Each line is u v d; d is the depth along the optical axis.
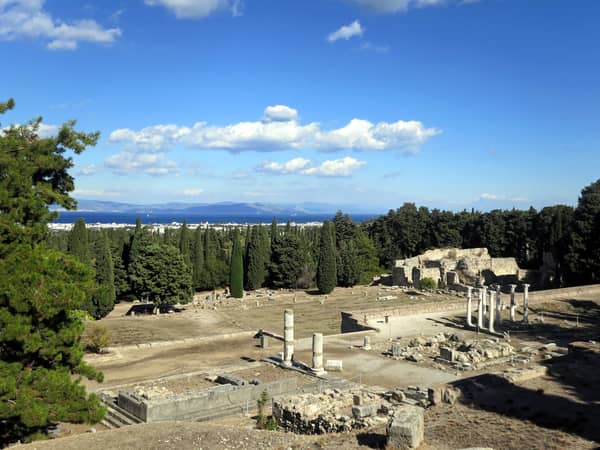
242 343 47.59
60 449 16.12
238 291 83.94
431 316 57.91
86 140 29.91
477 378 22.31
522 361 36.69
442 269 84.94
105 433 17.88
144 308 74.56
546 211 96.44
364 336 47.81
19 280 19.31
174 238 103.81
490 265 86.06
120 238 95.06
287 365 37.19
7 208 22.05
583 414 17.86
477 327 50.09
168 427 18.50
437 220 113.50
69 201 29.67
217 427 18.55
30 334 19.52
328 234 86.56
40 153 26.94
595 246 76.69
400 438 14.67
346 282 92.62
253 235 91.50
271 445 16.39
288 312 37.88
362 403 24.73
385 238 117.31
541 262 96.56
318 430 21.06
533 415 18.00
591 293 68.19
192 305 76.00
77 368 21.84
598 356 26.55
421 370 36.12
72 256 23.17
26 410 18.11
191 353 43.34
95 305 62.81
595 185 86.81
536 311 60.53
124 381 34.62
